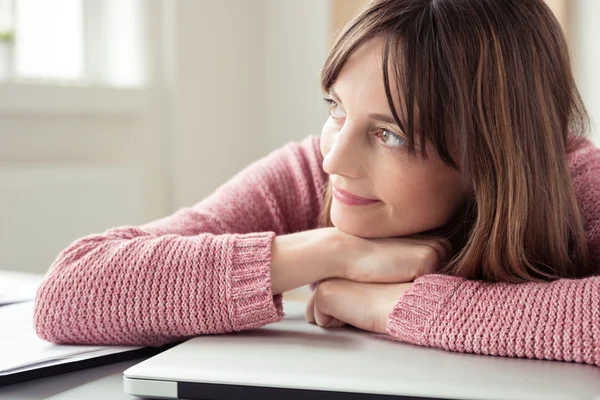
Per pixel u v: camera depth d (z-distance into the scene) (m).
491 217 0.88
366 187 0.89
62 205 2.13
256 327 0.88
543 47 0.90
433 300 0.82
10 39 2.20
